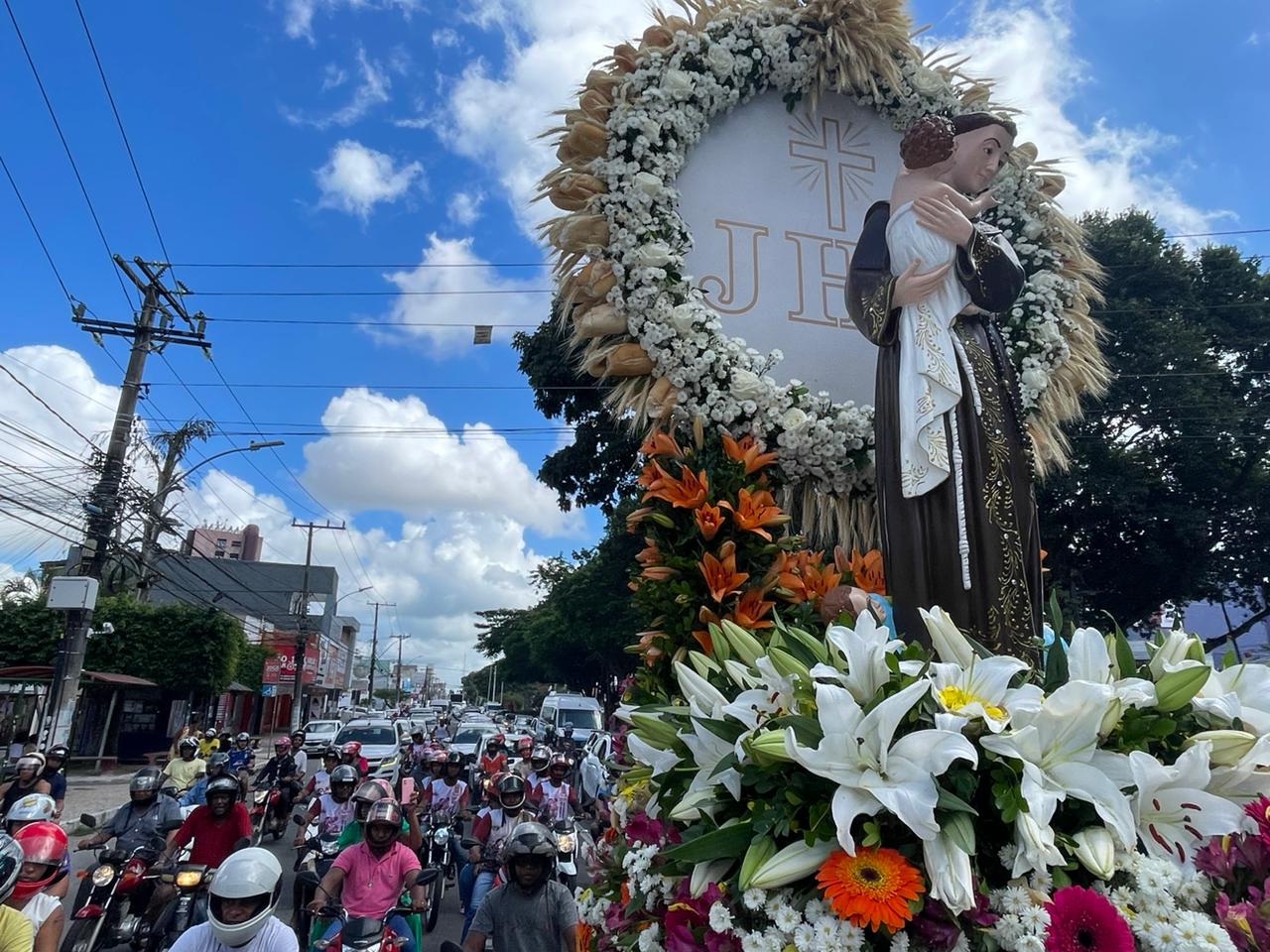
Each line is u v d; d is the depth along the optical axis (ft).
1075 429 52.44
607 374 12.39
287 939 12.21
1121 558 55.36
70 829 44.32
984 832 6.08
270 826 41.65
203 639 83.82
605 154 12.55
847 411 12.05
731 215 13.25
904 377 9.71
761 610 10.77
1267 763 6.55
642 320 11.87
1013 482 9.52
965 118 10.46
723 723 7.07
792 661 6.88
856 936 5.57
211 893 12.04
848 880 5.68
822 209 13.73
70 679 48.60
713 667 8.60
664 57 13.10
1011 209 13.79
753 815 6.41
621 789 10.06
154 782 23.18
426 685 473.67
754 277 13.11
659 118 12.57
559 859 25.85
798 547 11.80
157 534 69.00
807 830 5.94
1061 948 5.18
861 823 5.95
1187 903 5.87
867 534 12.21
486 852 23.43
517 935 15.29
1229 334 56.24
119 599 83.66
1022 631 9.04
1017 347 12.86
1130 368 52.75
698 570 10.82
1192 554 54.19
